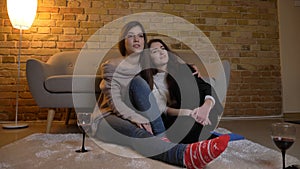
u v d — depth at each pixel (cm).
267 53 309
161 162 110
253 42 307
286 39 313
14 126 224
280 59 311
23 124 240
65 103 193
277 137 97
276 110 307
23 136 182
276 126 99
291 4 316
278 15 314
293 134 97
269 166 105
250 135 180
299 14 316
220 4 303
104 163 111
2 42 266
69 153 128
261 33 309
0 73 264
